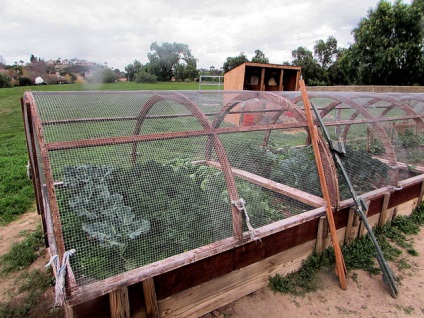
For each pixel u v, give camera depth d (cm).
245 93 330
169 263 188
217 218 233
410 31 1377
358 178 341
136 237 204
